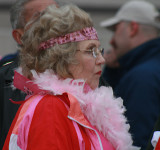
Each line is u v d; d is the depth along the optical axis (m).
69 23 4.95
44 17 5.01
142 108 9.00
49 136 4.45
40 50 5.04
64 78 5.07
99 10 17.08
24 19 7.05
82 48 5.02
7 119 6.19
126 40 11.27
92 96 5.14
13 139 4.83
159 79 9.34
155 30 11.08
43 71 5.07
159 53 10.35
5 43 16.12
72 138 4.64
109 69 13.01
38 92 4.96
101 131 5.15
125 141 5.36
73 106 4.76
